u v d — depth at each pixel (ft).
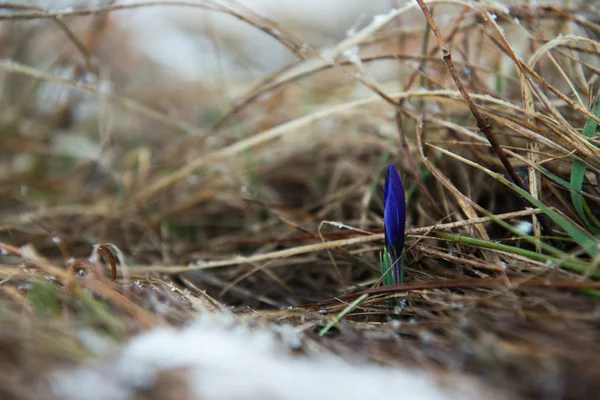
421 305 1.54
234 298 1.71
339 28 3.46
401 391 1.34
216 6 1.77
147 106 2.53
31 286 1.51
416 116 1.75
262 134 1.86
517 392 1.36
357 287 1.65
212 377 1.35
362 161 1.97
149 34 3.15
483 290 1.52
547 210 1.52
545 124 1.61
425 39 1.76
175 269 1.69
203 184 2.03
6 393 1.33
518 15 1.76
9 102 2.18
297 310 1.57
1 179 2.05
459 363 1.40
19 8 1.81
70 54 2.06
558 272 1.50
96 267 1.52
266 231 1.90
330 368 1.39
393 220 1.55
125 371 1.35
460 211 1.69
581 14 1.78
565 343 1.38
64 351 1.38
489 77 1.89
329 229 1.82
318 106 2.05
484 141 1.67
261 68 2.87
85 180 2.13
